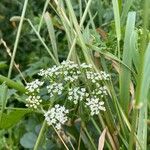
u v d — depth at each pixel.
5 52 0.39
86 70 0.20
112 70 0.24
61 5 0.22
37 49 0.36
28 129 0.23
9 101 0.29
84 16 0.21
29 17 0.40
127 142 0.20
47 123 0.20
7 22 0.42
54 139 0.22
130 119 0.20
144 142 0.18
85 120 0.21
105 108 0.20
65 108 0.21
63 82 0.21
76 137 0.22
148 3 0.14
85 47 0.21
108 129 0.20
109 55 0.20
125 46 0.20
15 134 0.25
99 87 0.20
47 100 0.22
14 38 0.40
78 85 0.21
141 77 0.14
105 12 0.31
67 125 0.21
